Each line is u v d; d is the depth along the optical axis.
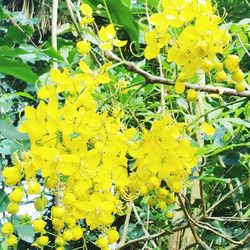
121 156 0.39
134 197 0.43
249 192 0.64
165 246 0.83
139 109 0.57
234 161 0.55
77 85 0.38
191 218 0.57
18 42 0.78
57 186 0.39
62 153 0.37
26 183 0.38
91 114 0.37
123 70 0.64
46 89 0.37
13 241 0.41
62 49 0.67
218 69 0.39
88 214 0.39
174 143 0.40
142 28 0.56
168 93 0.57
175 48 0.37
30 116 0.36
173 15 0.37
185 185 0.53
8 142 0.59
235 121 0.54
